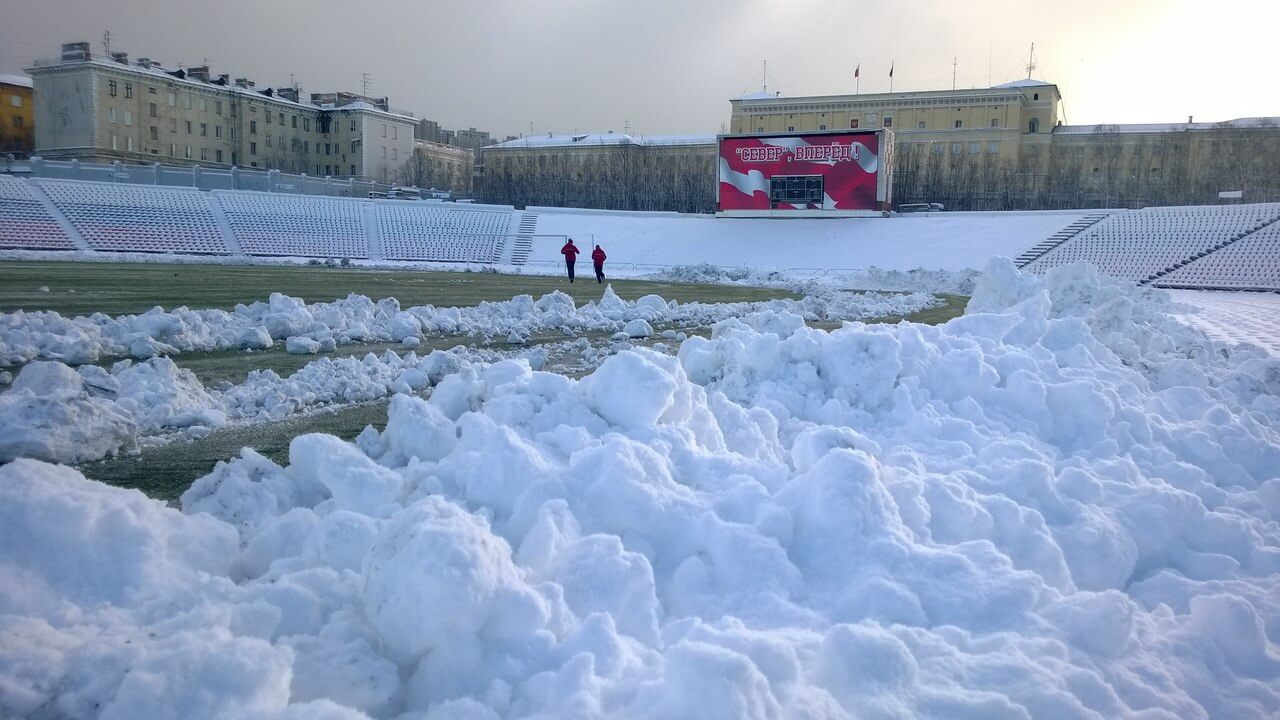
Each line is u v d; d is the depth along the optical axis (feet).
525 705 8.03
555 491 12.09
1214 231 136.15
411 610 8.38
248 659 7.10
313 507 12.87
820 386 21.76
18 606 8.22
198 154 251.39
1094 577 13.50
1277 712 10.07
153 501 10.63
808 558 11.84
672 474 13.88
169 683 6.75
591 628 8.92
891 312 68.80
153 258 111.45
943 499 13.53
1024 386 21.39
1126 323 33.14
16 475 9.41
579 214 180.04
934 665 9.29
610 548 10.66
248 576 10.86
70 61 226.99
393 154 292.20
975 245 144.56
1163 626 11.62
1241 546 14.66
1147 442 20.13
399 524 9.24
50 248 124.06
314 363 28.07
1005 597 11.06
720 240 158.92
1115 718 9.12
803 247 152.05
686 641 8.12
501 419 15.34
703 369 23.13
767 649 8.53
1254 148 219.61
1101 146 236.02
